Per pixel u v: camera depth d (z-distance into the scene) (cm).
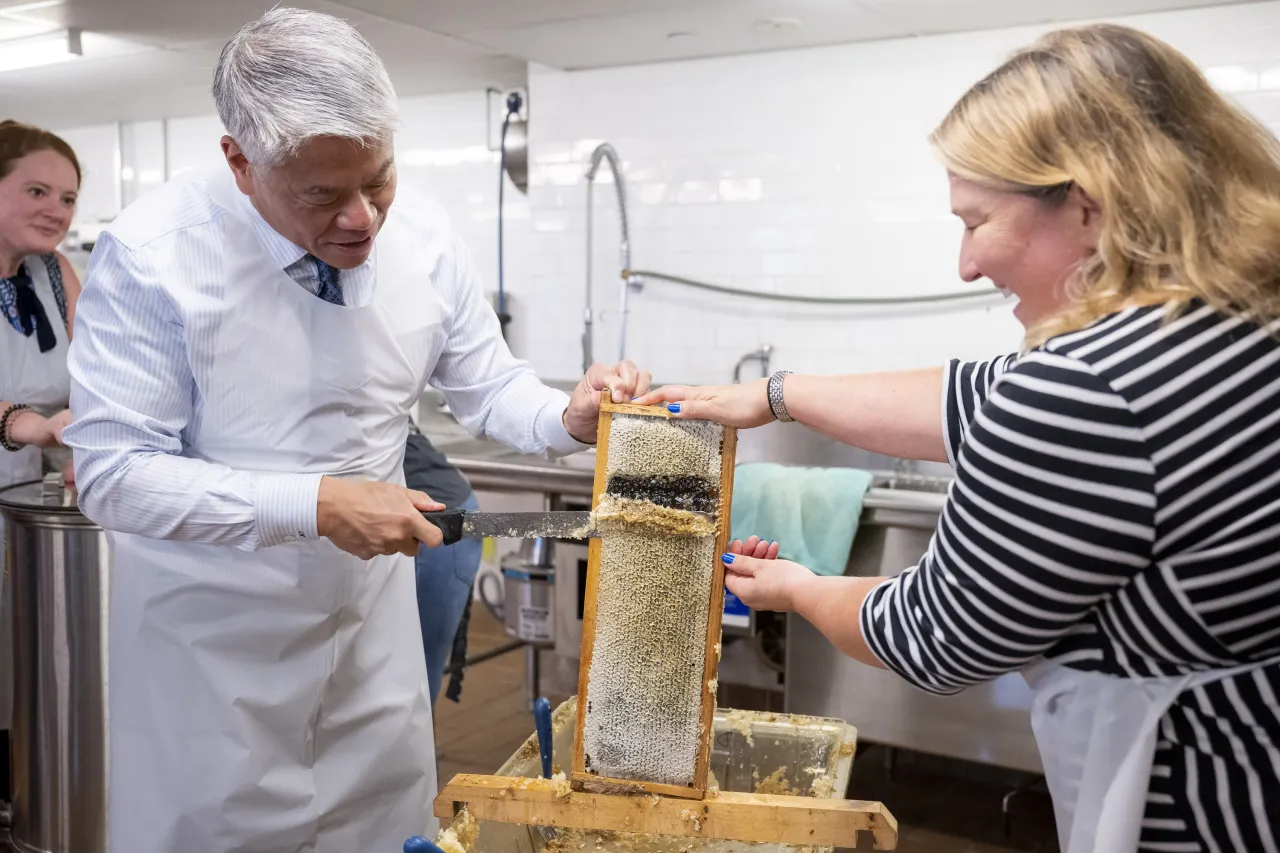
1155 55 87
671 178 375
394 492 131
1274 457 84
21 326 254
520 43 346
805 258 356
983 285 329
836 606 110
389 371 151
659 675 117
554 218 399
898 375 127
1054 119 86
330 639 152
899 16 305
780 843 115
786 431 346
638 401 127
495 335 171
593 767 119
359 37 123
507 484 319
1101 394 84
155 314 136
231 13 308
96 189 533
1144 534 85
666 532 117
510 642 413
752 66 356
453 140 449
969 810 286
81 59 370
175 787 150
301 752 153
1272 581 86
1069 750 98
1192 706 91
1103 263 89
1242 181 86
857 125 342
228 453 145
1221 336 85
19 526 231
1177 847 93
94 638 231
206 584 146
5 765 273
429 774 169
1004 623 90
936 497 275
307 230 127
